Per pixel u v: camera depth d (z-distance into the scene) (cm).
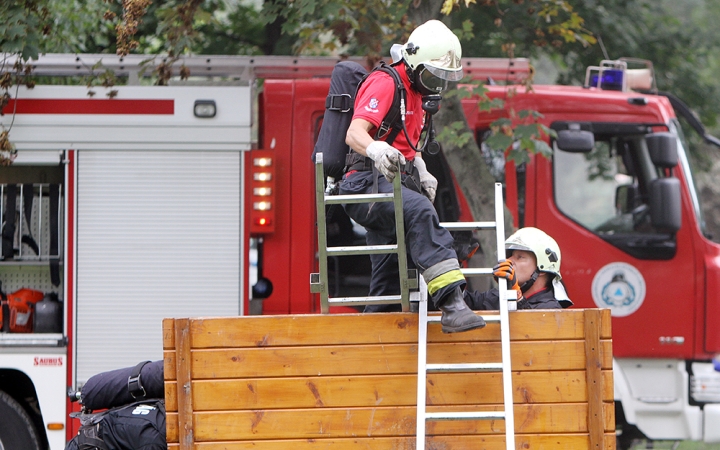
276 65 2973
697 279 2923
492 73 2984
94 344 2775
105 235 2800
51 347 2762
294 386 1497
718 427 2892
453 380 1491
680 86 4859
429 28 1614
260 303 2816
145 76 3036
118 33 2753
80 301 2783
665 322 2917
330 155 1666
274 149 2862
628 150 2988
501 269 1471
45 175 2895
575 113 2973
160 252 2808
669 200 2855
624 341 2919
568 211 2964
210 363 1498
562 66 4747
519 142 2848
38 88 2802
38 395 2747
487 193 2816
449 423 1490
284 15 3031
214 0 3822
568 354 1489
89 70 2952
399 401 1492
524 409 1487
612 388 1482
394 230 1580
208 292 2809
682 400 2908
